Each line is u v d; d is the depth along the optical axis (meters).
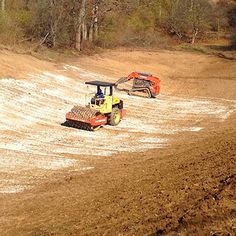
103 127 20.05
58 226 9.56
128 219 9.36
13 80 24.12
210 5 69.50
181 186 10.88
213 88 31.17
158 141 18.11
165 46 54.62
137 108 24.42
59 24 37.00
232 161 12.49
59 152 16.27
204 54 50.84
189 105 25.75
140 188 11.35
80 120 19.06
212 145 15.74
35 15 36.53
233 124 20.69
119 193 11.27
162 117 22.67
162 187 11.13
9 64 26.03
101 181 12.74
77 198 11.36
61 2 37.75
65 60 33.25
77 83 27.55
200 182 10.95
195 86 31.98
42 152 16.17
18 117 19.83
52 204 11.11
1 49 28.55
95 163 15.05
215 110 24.39
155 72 37.25
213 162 12.83
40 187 12.72
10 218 10.41
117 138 18.50
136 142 17.94
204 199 9.68
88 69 32.44
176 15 64.12
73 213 10.27
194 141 17.53
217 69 40.53
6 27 31.52
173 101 26.84
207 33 66.56
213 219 8.54
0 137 17.30
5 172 13.98
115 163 14.91
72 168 14.52
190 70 40.00
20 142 17.09
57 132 18.78
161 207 9.70
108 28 51.44
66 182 12.98
